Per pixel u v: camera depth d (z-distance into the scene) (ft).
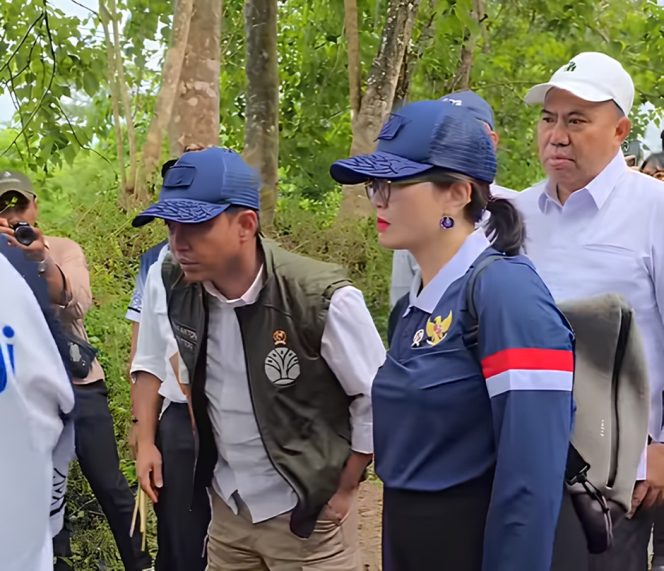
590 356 8.43
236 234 8.09
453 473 6.39
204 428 8.95
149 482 10.63
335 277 8.46
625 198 9.21
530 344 6.02
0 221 6.64
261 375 8.36
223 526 9.27
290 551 8.89
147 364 10.62
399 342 6.79
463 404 6.30
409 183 6.43
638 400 8.47
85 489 14.11
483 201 6.62
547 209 9.50
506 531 5.99
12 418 5.52
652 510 8.89
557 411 6.03
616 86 9.14
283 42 43.14
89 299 12.14
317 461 8.46
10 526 5.56
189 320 8.66
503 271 6.27
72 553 13.43
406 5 30.66
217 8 26.02
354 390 8.46
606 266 9.12
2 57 30.76
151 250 11.85
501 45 48.26
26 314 5.60
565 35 43.83
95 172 29.30
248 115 28.78
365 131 30.32
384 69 30.53
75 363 7.79
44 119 30.40
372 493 17.35
